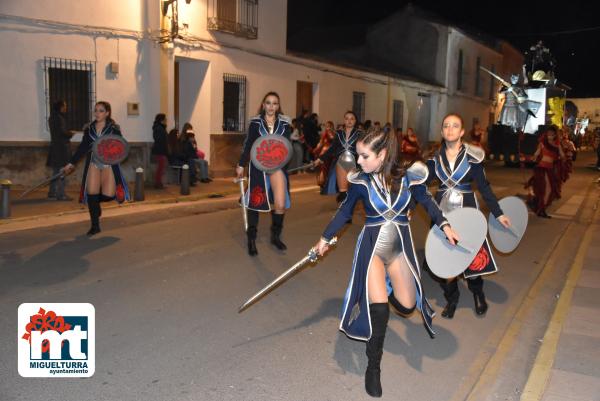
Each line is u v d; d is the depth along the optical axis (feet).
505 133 86.33
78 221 30.73
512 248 18.21
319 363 14.53
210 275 21.68
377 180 12.94
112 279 20.66
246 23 55.67
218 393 12.80
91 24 42.50
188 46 48.85
